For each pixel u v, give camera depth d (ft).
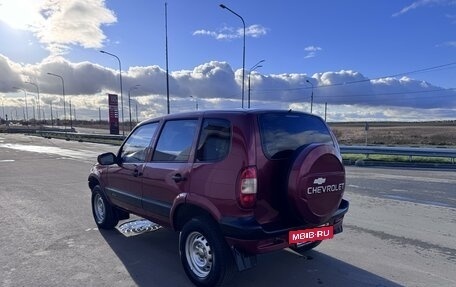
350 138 169.68
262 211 11.93
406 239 18.28
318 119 14.46
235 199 11.71
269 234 11.69
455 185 34.96
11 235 19.45
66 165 54.19
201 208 12.73
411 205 25.91
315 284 13.35
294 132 13.11
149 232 19.74
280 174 12.19
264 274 14.25
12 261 15.81
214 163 12.50
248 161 11.72
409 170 49.49
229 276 12.53
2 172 45.85
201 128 13.52
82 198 29.09
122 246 17.61
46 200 28.32
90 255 16.47
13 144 123.54
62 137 178.50
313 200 12.10
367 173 45.37
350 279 13.73
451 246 17.25
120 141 128.67
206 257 13.00
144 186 15.92
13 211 24.81
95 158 66.59
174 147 14.67
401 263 15.21
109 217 19.81
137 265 15.31
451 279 13.64
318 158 12.16
